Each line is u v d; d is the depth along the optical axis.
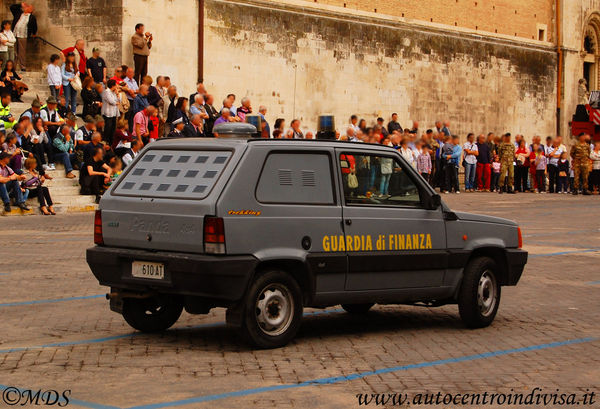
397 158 12.20
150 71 35.66
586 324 13.24
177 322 12.76
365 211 11.67
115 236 11.36
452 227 12.53
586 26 63.22
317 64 43.03
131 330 12.12
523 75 57.75
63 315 12.98
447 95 51.47
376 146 12.06
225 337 11.72
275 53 40.81
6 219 25.52
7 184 26.50
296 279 11.18
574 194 44.50
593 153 45.44
